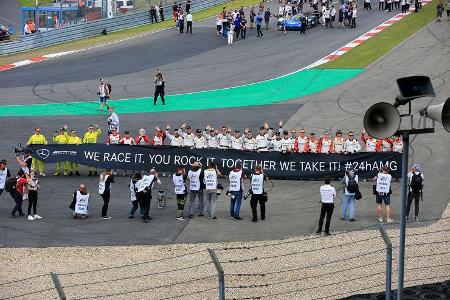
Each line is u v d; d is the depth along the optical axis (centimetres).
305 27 6084
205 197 2939
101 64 5381
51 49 5981
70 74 5134
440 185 2991
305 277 2009
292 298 1866
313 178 3123
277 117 4059
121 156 3200
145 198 2628
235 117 4084
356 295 1828
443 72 4716
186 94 4594
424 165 3228
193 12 7306
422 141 3528
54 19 6625
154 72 5128
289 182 3119
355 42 5666
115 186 3102
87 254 2298
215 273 2078
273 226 2578
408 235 2231
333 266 2089
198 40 6016
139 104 4409
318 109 4175
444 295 1828
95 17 6900
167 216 2716
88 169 3338
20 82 4947
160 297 1909
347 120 3950
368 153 3086
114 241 2433
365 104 4219
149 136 3800
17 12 7806
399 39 5666
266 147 3281
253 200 2623
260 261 2166
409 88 1394
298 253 2223
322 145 3241
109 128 3666
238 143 3300
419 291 1852
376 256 2152
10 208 2809
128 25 6706
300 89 4575
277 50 5544
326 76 4800
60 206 2834
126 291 1955
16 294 1948
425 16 6575
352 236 2389
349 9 6250
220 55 5494
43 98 4547
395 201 2842
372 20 6569
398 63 4981
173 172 3183
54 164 3419
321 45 5628
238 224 2611
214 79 4894
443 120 1361
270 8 7181
